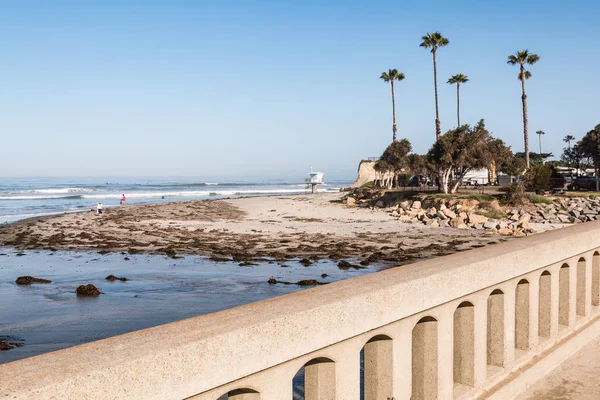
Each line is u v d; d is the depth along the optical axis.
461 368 4.36
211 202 76.31
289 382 2.75
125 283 21.72
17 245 34.50
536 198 47.38
